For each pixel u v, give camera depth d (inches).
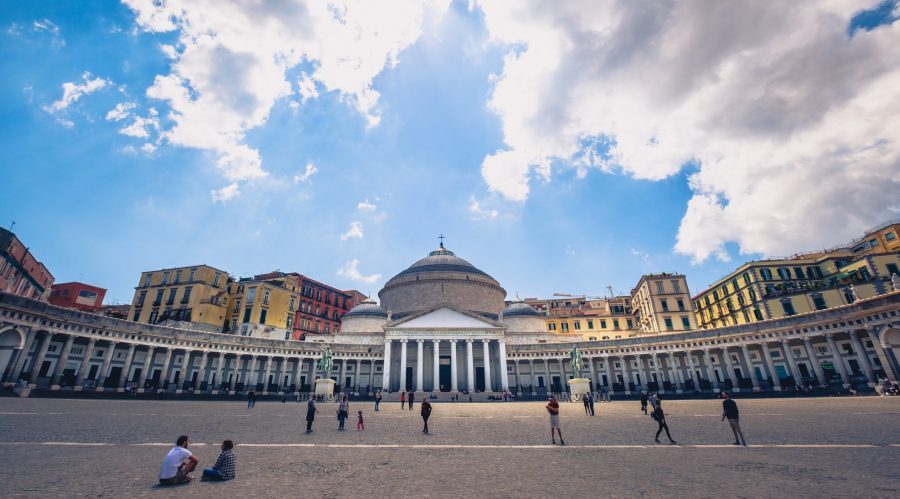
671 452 627.5
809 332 2116.1
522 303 3607.3
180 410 1338.6
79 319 1889.8
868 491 395.5
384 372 2655.0
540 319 3489.2
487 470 520.1
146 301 2913.4
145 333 2160.4
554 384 2915.8
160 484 445.4
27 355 1737.2
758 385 2252.7
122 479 464.8
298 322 3314.5
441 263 3661.4
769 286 2822.3
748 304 2918.3
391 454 636.7
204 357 2372.0
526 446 708.0
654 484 439.8
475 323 2827.3
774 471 484.4
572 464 550.9
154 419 1050.1
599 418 1195.9
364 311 3319.4
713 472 488.7
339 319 3777.1
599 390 2819.9
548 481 460.8
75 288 3189.0
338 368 2888.8
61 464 527.5
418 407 1738.4
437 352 2696.9
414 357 2915.8
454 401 2222.0
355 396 2469.2
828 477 450.6
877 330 1847.9
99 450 630.5
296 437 824.9
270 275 3390.7
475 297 3462.1
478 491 422.0
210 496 404.2
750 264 2906.0
